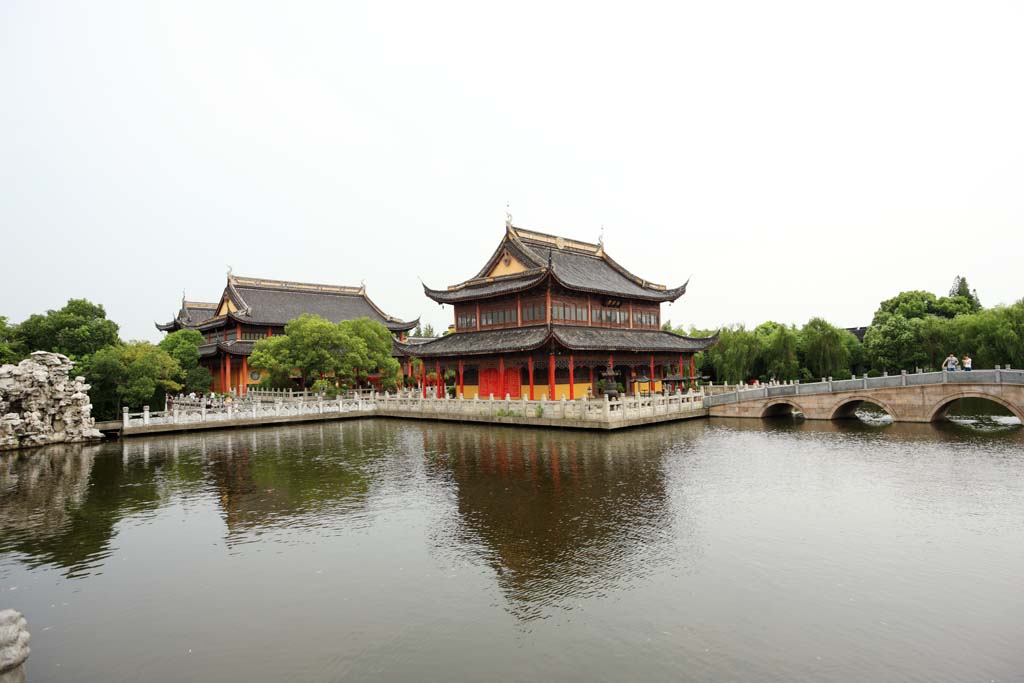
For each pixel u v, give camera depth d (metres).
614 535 21.12
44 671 13.20
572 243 73.38
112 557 20.28
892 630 14.22
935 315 88.62
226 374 84.31
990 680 12.13
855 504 24.64
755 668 12.66
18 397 44.94
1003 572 17.50
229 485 30.67
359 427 55.66
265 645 14.12
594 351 58.62
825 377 82.44
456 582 17.44
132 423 49.19
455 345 64.31
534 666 12.90
